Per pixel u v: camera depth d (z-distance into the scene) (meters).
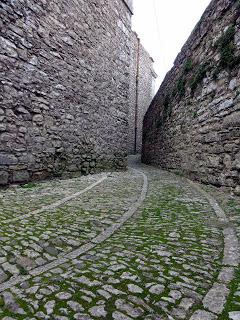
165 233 2.95
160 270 2.07
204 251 2.43
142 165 15.72
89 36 8.94
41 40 6.73
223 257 2.30
